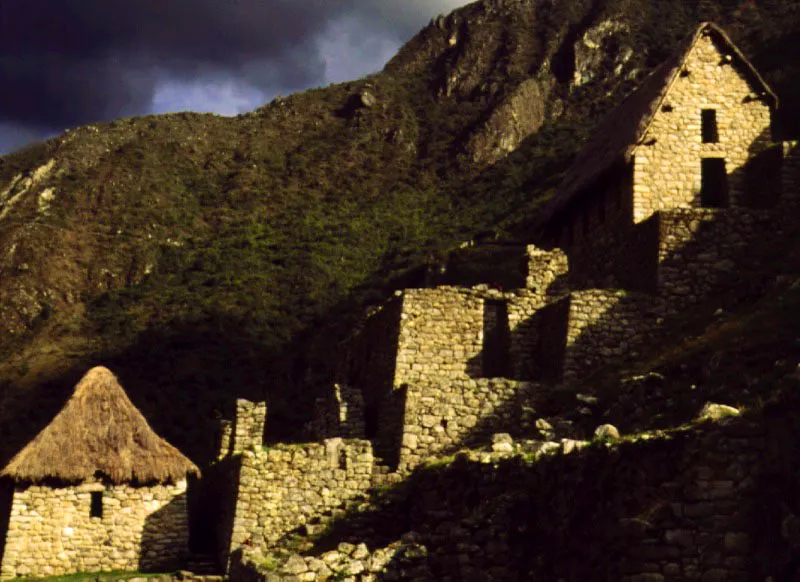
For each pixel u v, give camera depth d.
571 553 14.95
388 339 27.19
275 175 107.62
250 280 79.25
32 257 88.62
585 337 25.52
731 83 28.88
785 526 12.65
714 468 13.54
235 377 61.66
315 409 28.45
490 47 133.38
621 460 14.45
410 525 20.67
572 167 34.88
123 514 26.25
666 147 28.39
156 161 107.81
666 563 13.52
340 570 16.67
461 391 24.20
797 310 21.22
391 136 116.00
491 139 108.75
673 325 25.42
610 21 127.50
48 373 69.12
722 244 26.48
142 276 86.75
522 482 16.58
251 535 22.88
